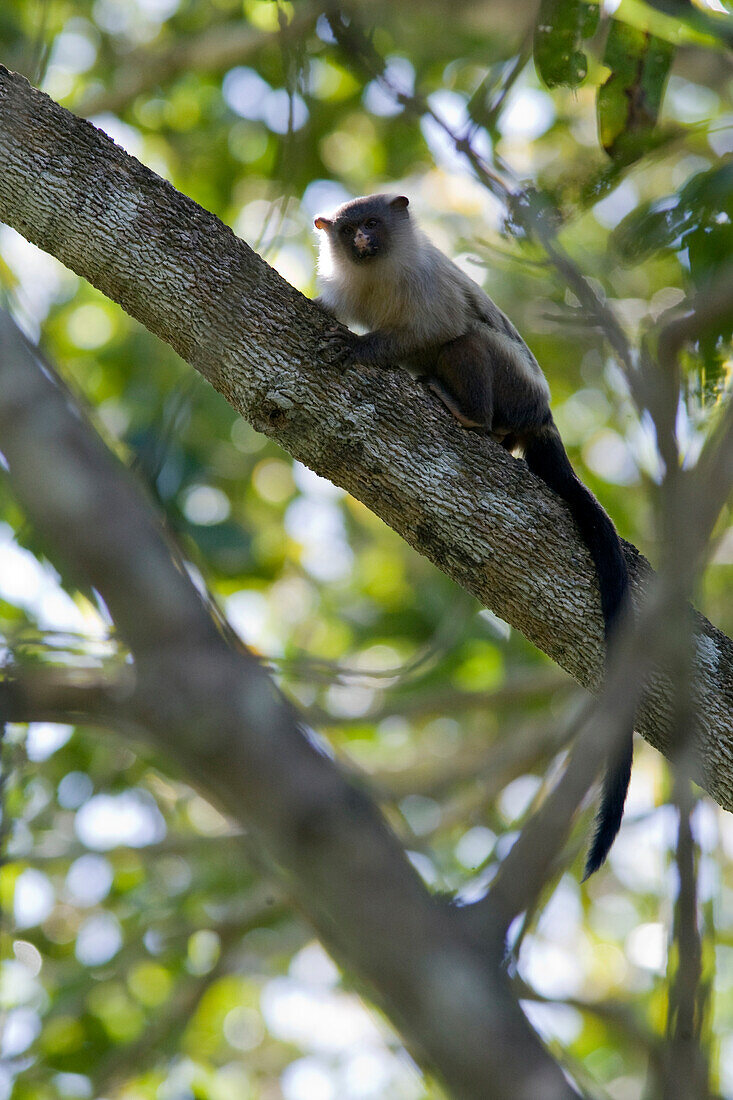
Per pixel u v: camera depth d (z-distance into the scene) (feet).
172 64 58.23
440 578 61.52
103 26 61.26
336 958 10.78
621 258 28.78
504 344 36.24
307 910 11.51
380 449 25.81
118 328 58.70
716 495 14.69
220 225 26.16
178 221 25.77
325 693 58.03
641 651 13.84
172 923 50.85
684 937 13.55
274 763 10.73
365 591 63.72
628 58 28.99
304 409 25.67
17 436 13.66
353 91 55.52
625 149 28.30
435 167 57.67
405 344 34.88
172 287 25.52
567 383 54.34
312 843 10.13
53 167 25.59
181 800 53.98
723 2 27.86
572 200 27.71
